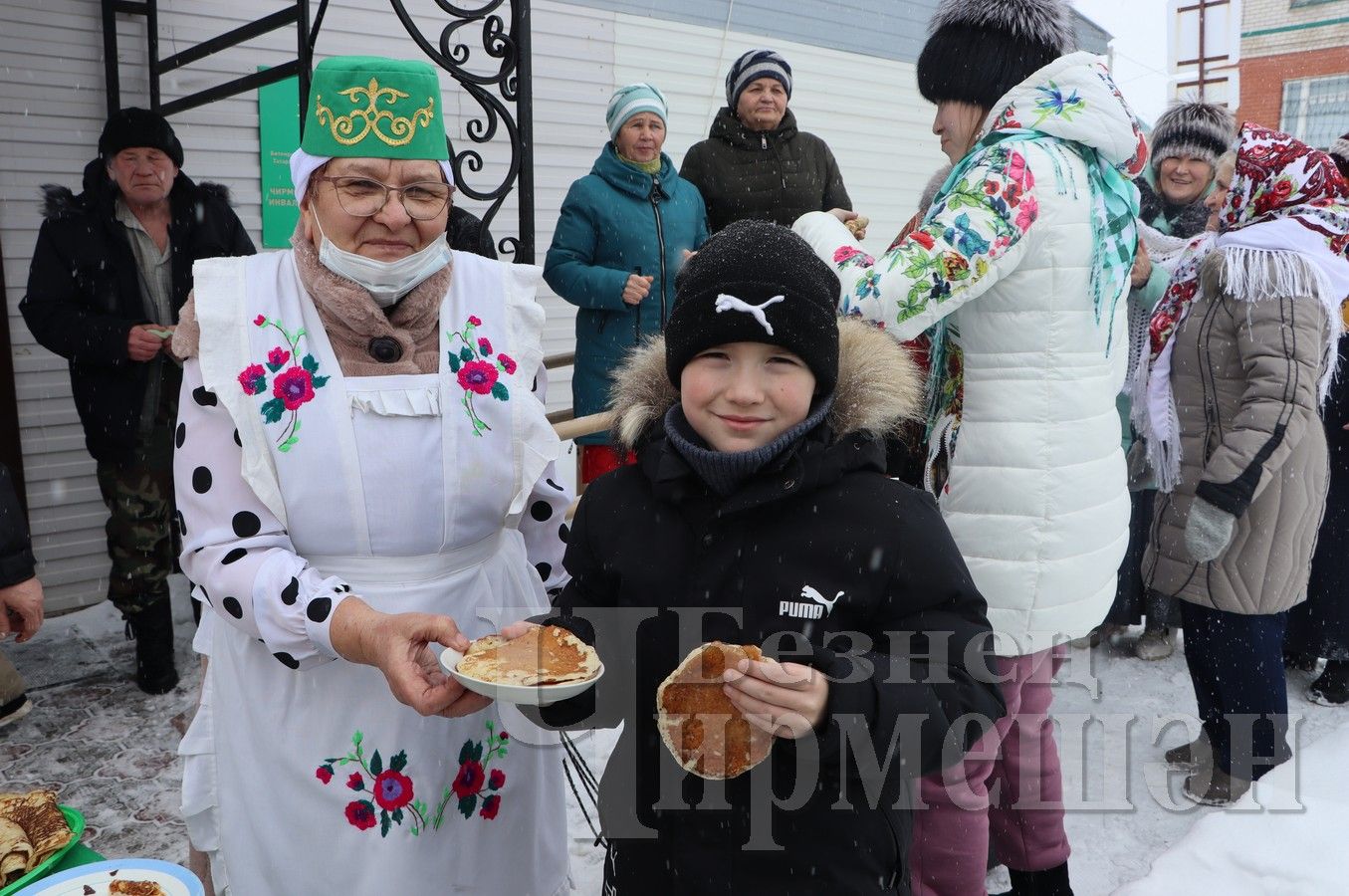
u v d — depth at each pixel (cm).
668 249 395
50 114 414
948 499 213
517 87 292
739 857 149
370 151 162
